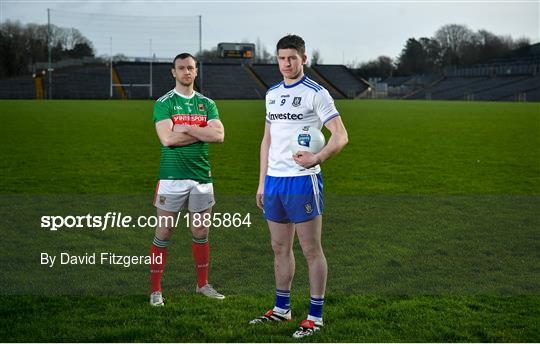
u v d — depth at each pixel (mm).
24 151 14680
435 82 76062
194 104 4566
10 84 54062
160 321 3975
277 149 3941
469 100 61469
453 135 19766
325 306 4289
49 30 52625
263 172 4188
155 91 56094
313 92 3830
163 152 4523
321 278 3875
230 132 20312
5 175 11047
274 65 65812
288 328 3887
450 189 9859
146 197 8969
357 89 65375
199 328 3865
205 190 4578
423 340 3662
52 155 14008
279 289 4051
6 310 4156
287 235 4039
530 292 4590
